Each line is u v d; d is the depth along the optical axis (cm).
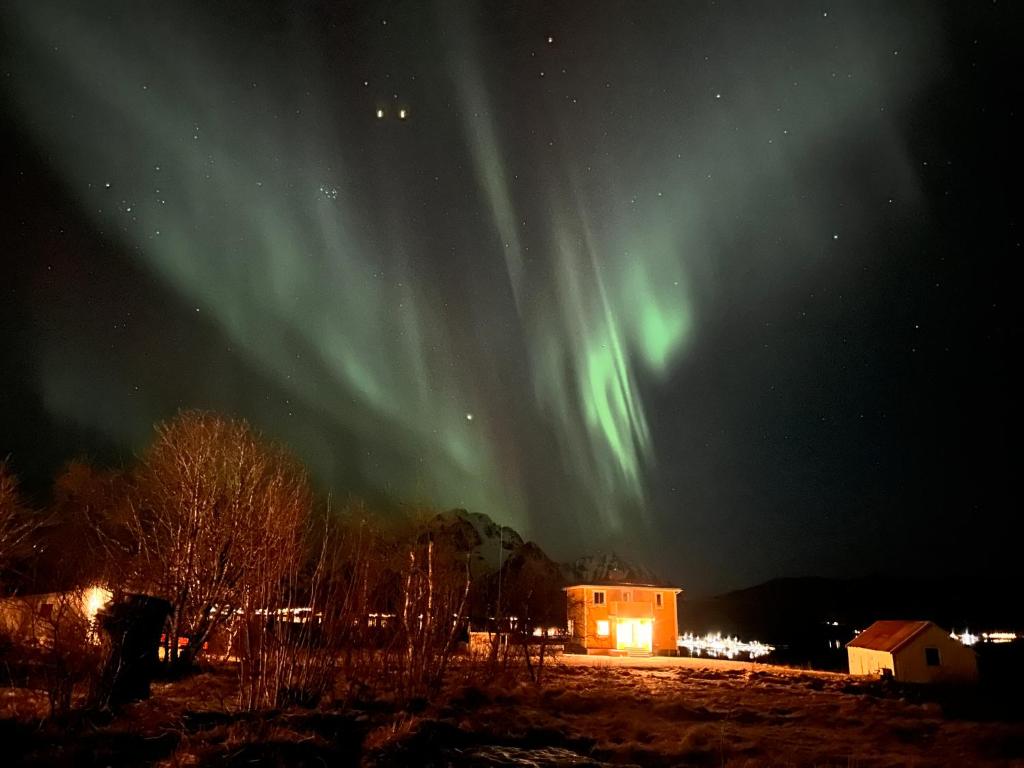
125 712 1238
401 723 1320
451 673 2314
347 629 1598
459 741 1343
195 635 2005
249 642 1432
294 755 1083
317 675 1504
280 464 2075
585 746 1452
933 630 3556
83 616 1285
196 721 1238
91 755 1011
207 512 2094
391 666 1864
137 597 1355
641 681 2858
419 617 1828
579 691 2342
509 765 1182
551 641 4206
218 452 2169
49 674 1244
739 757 1426
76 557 1675
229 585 2042
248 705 1375
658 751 1438
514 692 2098
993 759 1541
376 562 1819
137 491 2405
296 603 1628
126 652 1305
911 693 2888
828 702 2400
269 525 1527
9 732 1066
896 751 1597
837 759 1455
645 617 4975
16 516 1923
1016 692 3000
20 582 1480
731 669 3709
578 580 5153
